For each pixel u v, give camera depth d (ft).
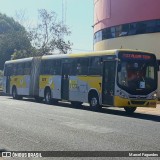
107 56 65.05
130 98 61.93
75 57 75.46
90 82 69.46
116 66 62.34
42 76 88.43
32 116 56.70
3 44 212.23
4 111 64.39
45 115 58.44
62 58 80.38
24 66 98.94
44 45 178.91
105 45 119.65
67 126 45.65
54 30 179.52
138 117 59.06
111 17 116.06
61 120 51.88
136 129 43.93
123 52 62.85
